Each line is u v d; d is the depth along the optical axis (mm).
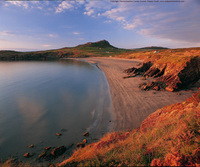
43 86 30906
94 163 4320
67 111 16516
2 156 9016
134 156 4332
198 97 7973
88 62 110625
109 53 193625
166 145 4551
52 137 11133
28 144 10320
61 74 49344
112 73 45844
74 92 25031
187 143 4242
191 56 23625
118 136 7574
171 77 23078
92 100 19969
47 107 18094
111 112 15219
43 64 93875
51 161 8117
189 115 6051
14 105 19156
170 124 6336
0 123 13867
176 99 17469
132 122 12508
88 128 12305
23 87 30078
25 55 180750
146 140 5488
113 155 4676
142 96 19422
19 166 7723
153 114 10188
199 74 22797
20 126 13227
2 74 48812
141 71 40938
